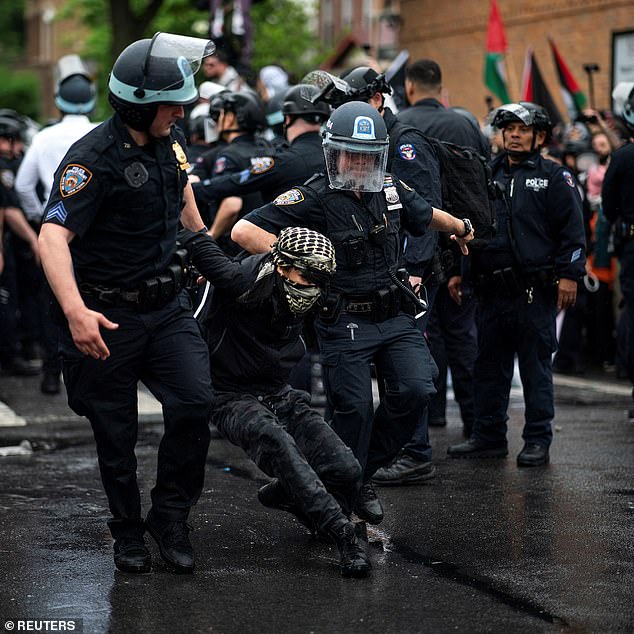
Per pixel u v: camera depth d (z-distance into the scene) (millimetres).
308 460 14625
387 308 15555
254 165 20250
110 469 13969
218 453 22000
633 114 23844
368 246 15398
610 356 34750
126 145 13203
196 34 83375
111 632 11969
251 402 14438
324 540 15516
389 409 15844
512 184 20672
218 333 14516
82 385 13758
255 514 17047
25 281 33719
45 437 23500
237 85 33156
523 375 20844
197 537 15742
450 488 18828
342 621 12336
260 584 13625
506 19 53312
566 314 33344
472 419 23094
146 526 14359
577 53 49781
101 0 92562
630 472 19984
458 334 23047
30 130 39719
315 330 15922
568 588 13453
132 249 13484
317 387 28219
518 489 18703
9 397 28750
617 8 47750
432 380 16016
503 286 20578
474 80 55594
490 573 14062
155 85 12875
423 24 58969
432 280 18641
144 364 13938
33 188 28750
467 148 19016
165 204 13492
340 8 100812
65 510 17219
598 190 33219
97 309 13602
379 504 16125
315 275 13852
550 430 20828
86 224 13125
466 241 16766
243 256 15445
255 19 81812
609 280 33938
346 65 85750
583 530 16062
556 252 20578
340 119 14664
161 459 14148
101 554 14836
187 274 13961
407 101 22188
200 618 12406
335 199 15281
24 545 15258
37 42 151625
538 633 11977
